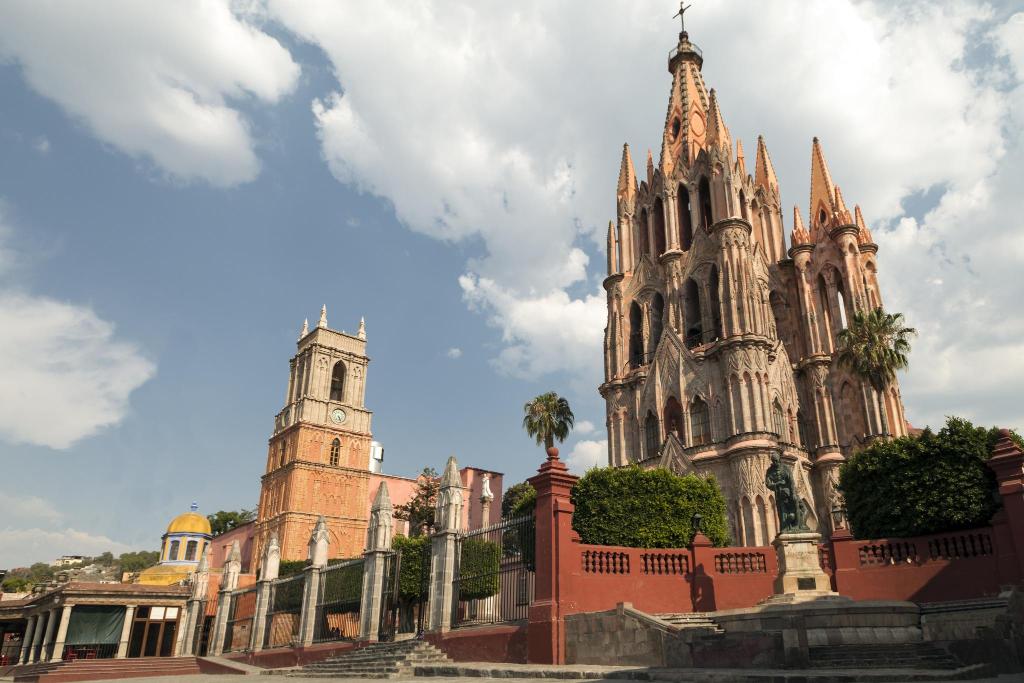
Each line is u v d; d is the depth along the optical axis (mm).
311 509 76875
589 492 30406
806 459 52656
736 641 16031
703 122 68812
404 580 32781
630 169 70562
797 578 22594
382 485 32875
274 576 41750
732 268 54562
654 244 65375
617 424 59594
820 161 62156
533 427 69750
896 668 15008
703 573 23812
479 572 24859
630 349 63469
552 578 20953
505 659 21797
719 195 58906
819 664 15805
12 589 96500
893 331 48438
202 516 88250
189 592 59500
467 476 79500
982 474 25875
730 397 51000
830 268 58375
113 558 190500
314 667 29297
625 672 15984
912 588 23500
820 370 55656
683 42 74062
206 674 37375
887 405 51188
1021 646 15547
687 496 30672
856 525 29906
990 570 22359
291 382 87188
